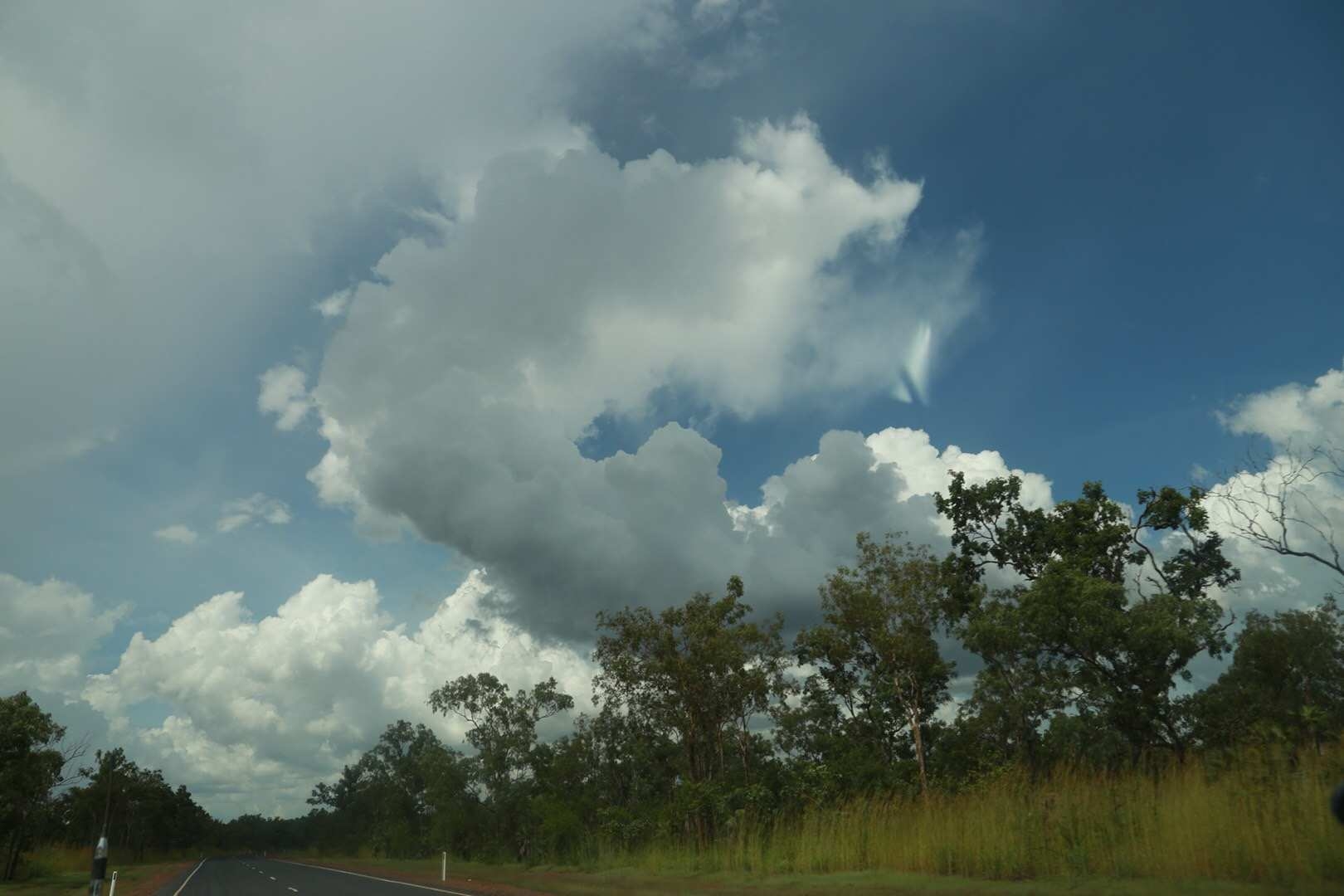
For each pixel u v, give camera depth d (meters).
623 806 54.56
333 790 133.00
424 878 37.97
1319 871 13.15
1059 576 32.16
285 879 42.28
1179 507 33.47
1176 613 30.42
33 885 39.38
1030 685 37.59
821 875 23.81
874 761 40.47
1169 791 17.56
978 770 36.97
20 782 40.66
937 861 21.50
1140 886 14.70
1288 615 29.42
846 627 42.03
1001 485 38.31
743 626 44.59
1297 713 21.72
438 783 64.88
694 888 24.08
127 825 103.88
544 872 40.38
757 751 52.94
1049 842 18.77
